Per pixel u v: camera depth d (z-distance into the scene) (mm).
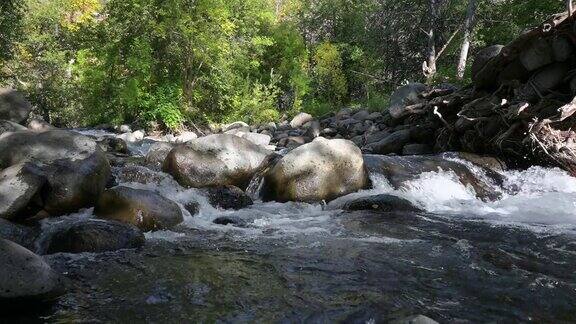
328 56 22547
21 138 5797
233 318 3117
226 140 7066
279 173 6582
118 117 18188
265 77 22562
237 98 19625
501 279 3814
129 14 16984
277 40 22656
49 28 27156
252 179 6992
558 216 6027
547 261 4262
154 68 17719
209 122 18844
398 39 21781
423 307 3295
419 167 7562
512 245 4738
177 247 4609
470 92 9508
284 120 19594
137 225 5059
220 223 5531
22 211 5102
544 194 7211
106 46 17562
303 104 22078
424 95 10789
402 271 3988
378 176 7148
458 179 7492
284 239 4910
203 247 4625
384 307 3289
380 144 10633
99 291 3525
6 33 16891
